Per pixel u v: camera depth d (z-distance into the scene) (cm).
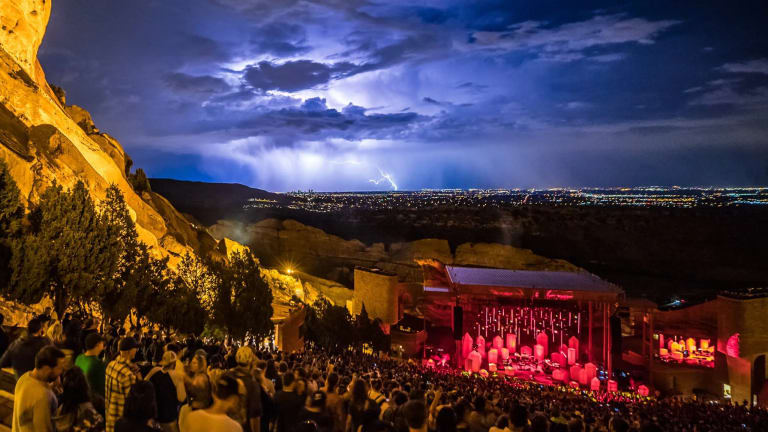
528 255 11519
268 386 912
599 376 4603
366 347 5291
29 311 2014
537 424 626
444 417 553
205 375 545
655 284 12369
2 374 1037
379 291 5953
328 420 656
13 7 3538
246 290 2828
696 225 15675
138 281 2103
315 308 5216
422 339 5650
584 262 14512
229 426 514
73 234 1738
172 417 722
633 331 6550
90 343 764
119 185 3853
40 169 2664
